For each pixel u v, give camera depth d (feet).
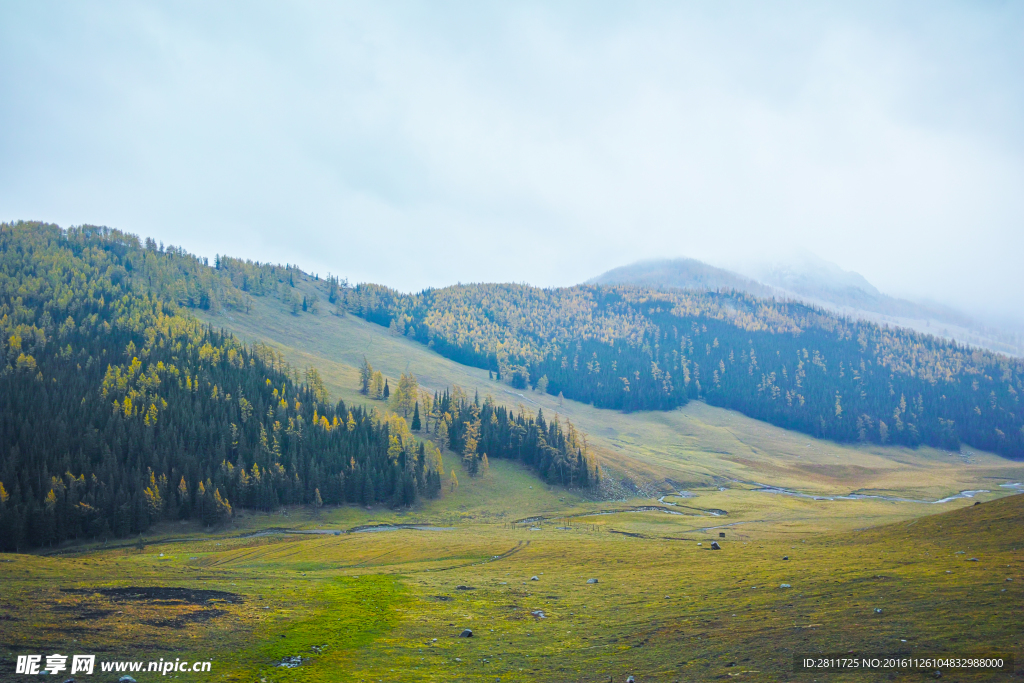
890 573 150.20
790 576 164.86
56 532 384.68
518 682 98.27
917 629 100.73
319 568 249.14
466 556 272.92
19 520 366.63
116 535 402.72
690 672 94.07
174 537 410.52
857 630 104.78
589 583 190.19
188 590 163.12
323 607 157.48
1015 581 125.18
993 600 112.27
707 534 370.73
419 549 295.28
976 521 209.97
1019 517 198.70
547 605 161.17
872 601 124.26
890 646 93.66
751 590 152.87
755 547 249.96
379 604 163.94
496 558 264.93
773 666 91.40
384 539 339.16
